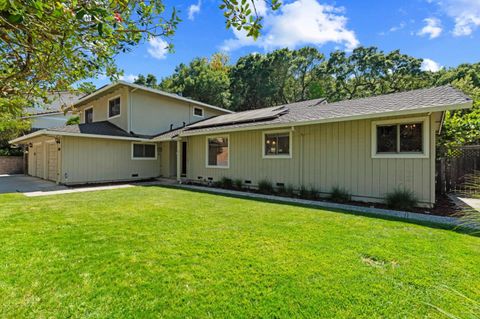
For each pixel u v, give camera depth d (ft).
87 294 7.77
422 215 18.01
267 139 30.63
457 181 27.94
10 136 54.60
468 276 8.82
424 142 20.17
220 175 35.91
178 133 41.27
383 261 10.03
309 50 101.30
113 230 13.98
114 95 48.03
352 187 23.97
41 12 5.29
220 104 89.97
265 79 96.48
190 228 14.40
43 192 29.43
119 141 42.42
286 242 12.09
